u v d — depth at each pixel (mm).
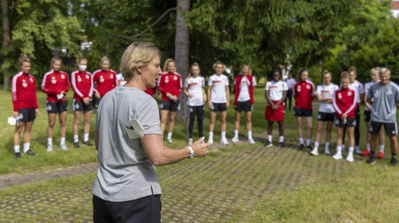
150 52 1996
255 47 11289
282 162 7137
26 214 4004
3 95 22453
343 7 10797
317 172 6371
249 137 9141
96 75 8289
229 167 6582
